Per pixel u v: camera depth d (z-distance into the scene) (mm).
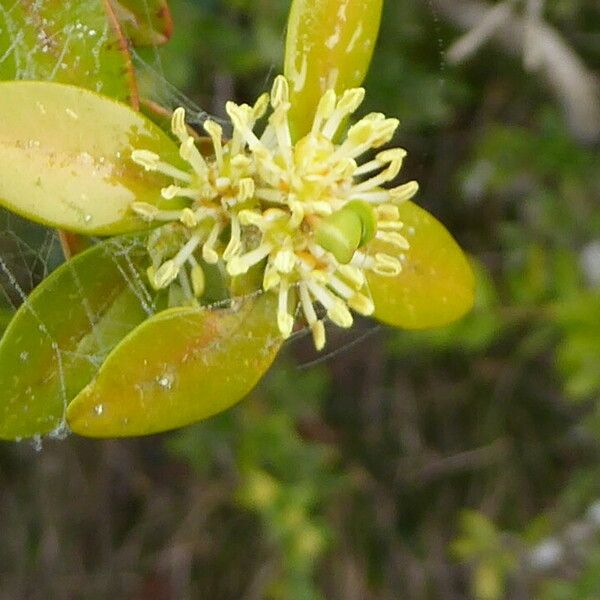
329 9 84
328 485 211
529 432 234
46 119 77
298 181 81
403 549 234
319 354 205
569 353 175
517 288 184
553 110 196
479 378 232
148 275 83
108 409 77
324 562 229
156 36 95
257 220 81
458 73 198
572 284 180
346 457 231
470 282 93
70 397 81
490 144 196
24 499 223
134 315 83
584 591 204
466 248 217
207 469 213
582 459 234
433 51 184
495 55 197
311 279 83
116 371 77
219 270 84
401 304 91
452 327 181
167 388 79
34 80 81
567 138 194
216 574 226
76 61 84
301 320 89
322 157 82
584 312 174
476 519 219
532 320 193
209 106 176
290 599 207
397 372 231
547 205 197
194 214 81
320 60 84
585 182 196
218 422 197
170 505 226
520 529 231
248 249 84
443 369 232
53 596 223
